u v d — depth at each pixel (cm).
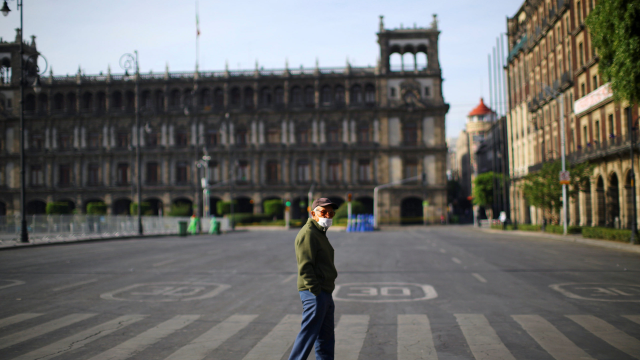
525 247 3086
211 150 8438
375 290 1434
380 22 8412
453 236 4800
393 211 8325
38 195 8569
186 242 3897
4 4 3022
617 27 2139
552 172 4619
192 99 8556
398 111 8356
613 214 4331
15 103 8631
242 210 8769
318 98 8431
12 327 984
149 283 1578
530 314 1077
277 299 1295
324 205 636
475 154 12369
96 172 8588
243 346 847
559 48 5359
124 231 4694
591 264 2028
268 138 8481
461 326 978
